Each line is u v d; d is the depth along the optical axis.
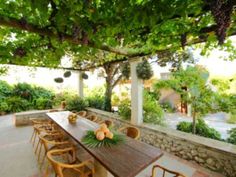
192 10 1.40
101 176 2.12
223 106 3.66
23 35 2.49
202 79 3.85
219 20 1.23
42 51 2.84
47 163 2.90
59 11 1.45
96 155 1.96
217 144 3.01
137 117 4.39
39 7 1.28
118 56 4.68
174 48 2.81
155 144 3.93
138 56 3.86
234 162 2.63
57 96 9.16
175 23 1.85
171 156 3.48
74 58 5.56
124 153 2.03
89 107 7.20
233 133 3.54
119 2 1.36
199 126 4.04
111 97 6.67
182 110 6.33
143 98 4.90
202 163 3.07
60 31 1.88
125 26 1.64
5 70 4.79
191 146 3.23
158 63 5.36
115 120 5.16
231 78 3.84
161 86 4.44
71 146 2.67
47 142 2.55
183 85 4.13
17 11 1.62
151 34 2.10
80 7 1.34
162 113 4.96
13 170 2.94
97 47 2.58
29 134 5.06
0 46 2.73
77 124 3.44
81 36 1.93
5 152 3.71
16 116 6.12
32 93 9.16
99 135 2.38
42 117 6.62
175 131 3.77
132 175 1.58
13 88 9.12
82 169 2.07
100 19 1.60
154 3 1.32
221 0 1.13
